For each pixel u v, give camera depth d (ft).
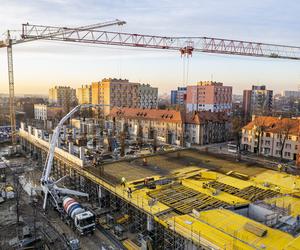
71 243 109.09
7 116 563.07
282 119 262.88
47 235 120.06
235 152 267.80
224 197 118.93
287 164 221.66
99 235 119.85
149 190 127.85
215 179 142.72
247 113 558.97
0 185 179.11
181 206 109.60
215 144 317.83
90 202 150.10
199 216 94.22
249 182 139.54
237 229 84.17
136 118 353.51
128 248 108.37
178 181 139.64
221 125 334.24
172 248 96.63
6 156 266.36
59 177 193.67
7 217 137.90
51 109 569.64
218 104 490.08
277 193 124.57
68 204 130.52
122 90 510.17
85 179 159.33
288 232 85.35
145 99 556.10
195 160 185.57
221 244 76.59
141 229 115.75
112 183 137.28
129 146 250.16
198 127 309.01
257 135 267.80
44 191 145.38
